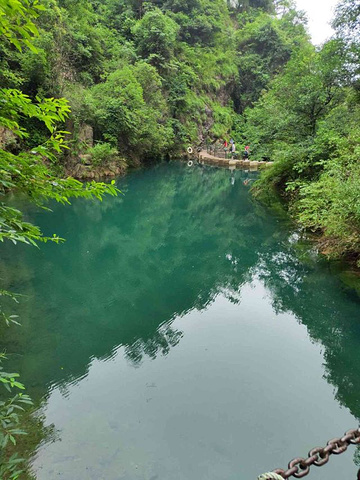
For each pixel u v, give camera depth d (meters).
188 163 25.06
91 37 18.98
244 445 2.80
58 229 9.38
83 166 15.05
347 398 3.40
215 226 10.45
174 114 26.80
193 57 30.25
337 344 4.31
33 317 4.83
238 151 27.42
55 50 14.60
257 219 10.80
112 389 3.44
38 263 6.91
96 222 10.48
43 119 1.70
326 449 1.27
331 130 9.05
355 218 5.38
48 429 2.86
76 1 20.03
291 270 6.62
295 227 9.30
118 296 5.73
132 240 9.08
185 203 13.61
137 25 25.00
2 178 1.69
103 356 4.02
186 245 8.80
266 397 3.38
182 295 5.86
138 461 2.59
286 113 11.42
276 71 33.72
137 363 3.91
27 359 3.86
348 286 5.65
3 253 7.21
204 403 3.28
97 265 7.15
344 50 9.63
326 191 6.48
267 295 5.79
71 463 2.53
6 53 11.88
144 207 12.73
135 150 20.75
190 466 2.57
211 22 33.12
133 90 18.31
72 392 3.36
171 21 28.44
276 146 12.38
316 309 5.16
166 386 3.51
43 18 14.70
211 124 30.52
